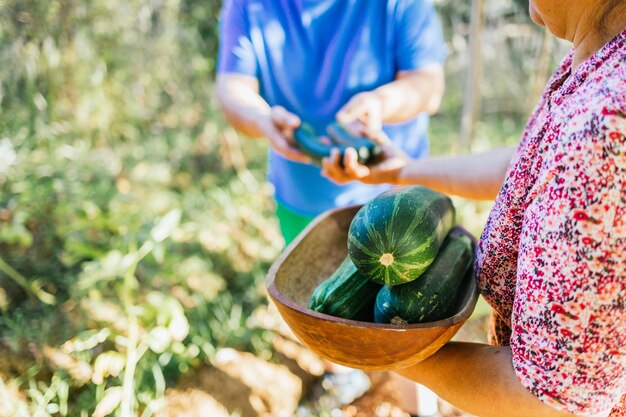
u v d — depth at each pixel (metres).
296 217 2.67
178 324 2.77
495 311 1.29
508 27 5.46
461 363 1.11
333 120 2.44
